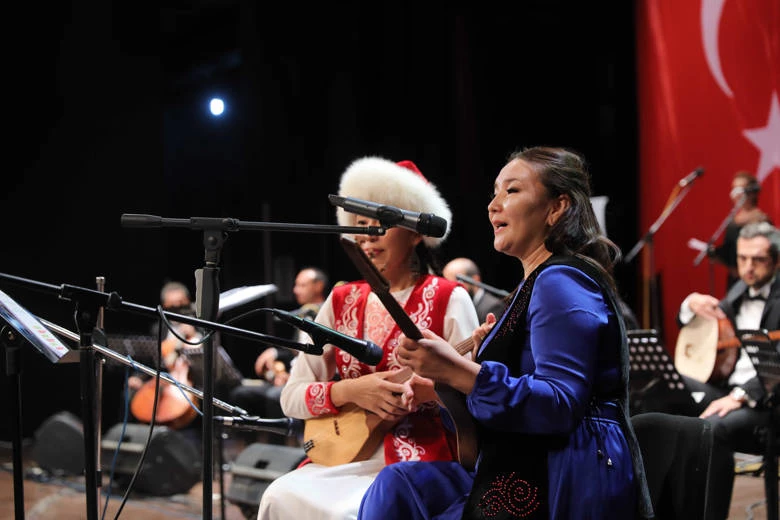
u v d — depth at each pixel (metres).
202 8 7.77
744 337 3.15
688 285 6.39
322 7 7.34
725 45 6.14
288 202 7.55
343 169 7.32
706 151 6.29
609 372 1.85
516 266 7.36
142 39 7.37
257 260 8.01
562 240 1.95
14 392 2.19
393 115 7.35
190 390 2.33
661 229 6.60
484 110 7.36
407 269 2.64
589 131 7.20
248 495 3.88
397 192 2.61
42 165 7.08
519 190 1.97
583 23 7.20
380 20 7.34
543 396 1.70
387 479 2.14
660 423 2.05
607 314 1.85
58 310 7.02
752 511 4.10
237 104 8.44
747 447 3.72
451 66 7.33
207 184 8.60
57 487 5.33
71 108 7.12
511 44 7.43
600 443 1.80
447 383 1.80
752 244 4.44
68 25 7.11
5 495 5.05
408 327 1.74
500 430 1.80
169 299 5.92
